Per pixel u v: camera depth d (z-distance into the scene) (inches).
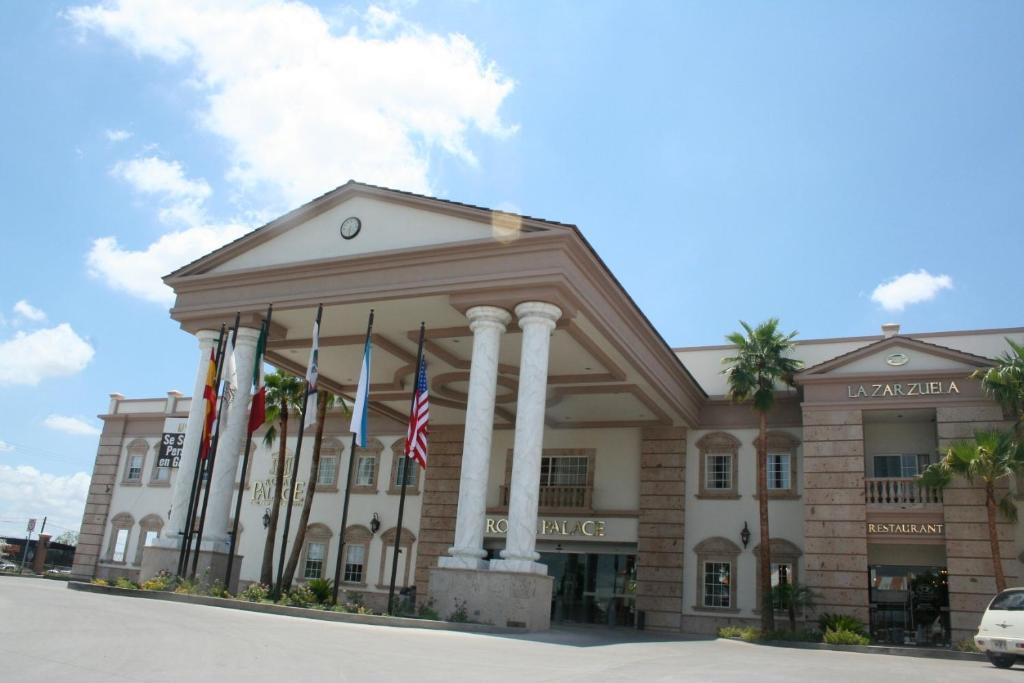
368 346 869.2
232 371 911.7
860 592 1044.5
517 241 829.2
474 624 692.1
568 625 1114.1
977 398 1047.6
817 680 462.6
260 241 990.4
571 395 1187.9
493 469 1384.1
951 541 1008.2
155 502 1697.8
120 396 1818.4
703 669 502.9
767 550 1099.3
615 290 913.5
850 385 1119.6
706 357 1341.0
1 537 1957.4
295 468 870.4
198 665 358.9
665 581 1224.2
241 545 1562.5
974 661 831.7
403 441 1486.2
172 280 1015.6
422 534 1386.6
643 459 1298.0
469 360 1103.6
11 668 313.3
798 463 1214.3
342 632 570.6
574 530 1302.9
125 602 685.9
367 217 935.7
